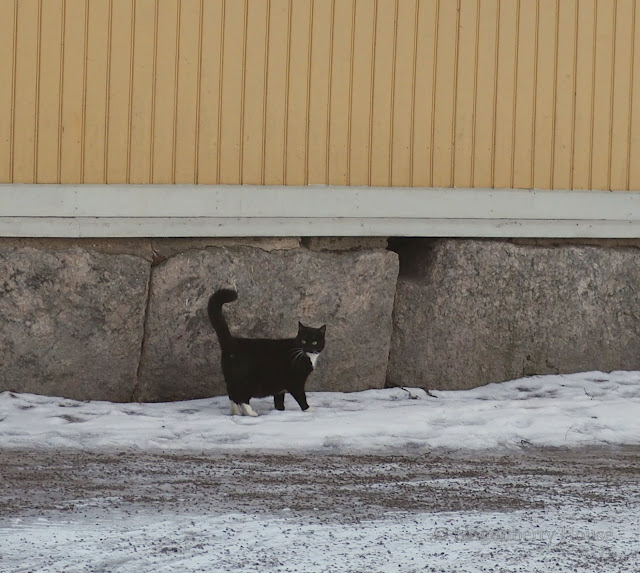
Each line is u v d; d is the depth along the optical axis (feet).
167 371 48.34
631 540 28.58
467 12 51.08
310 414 44.91
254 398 48.34
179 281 48.01
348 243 50.93
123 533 27.99
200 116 47.78
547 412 46.37
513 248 52.60
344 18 49.37
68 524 28.63
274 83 48.65
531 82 52.29
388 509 31.30
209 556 26.32
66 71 46.01
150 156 47.29
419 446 41.11
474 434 42.70
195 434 40.98
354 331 50.49
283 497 32.37
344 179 49.85
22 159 45.70
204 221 48.14
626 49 53.62
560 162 52.95
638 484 35.65
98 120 46.50
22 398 45.65
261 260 49.08
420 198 50.80
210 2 47.62
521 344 53.11
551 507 32.12
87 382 47.26
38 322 46.26
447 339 52.01
